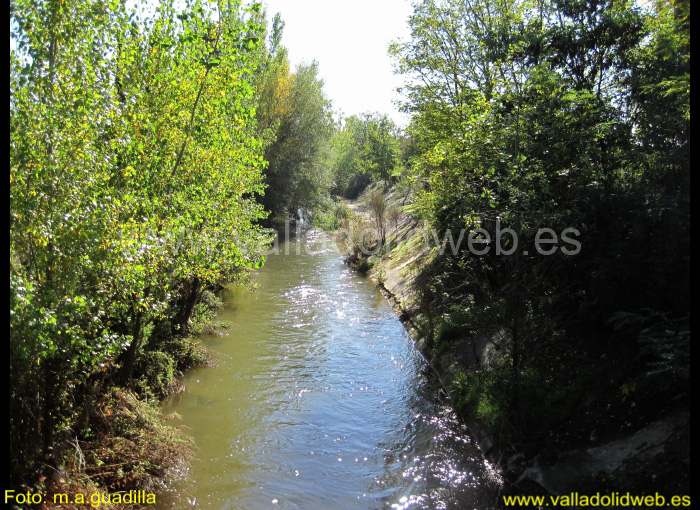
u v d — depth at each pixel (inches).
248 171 466.0
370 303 675.4
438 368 431.2
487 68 574.9
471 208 321.7
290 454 305.0
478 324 346.6
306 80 1261.1
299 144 1272.1
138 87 298.8
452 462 292.7
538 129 304.8
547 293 320.2
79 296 208.1
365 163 1923.0
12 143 187.9
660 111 296.0
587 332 311.3
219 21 312.7
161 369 363.6
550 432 269.4
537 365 312.8
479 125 335.0
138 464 256.1
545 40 396.8
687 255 243.3
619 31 369.1
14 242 194.5
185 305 451.2
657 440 219.0
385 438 326.0
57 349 201.8
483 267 353.1
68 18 222.1
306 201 1339.8
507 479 262.8
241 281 634.8
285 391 392.8
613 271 275.1
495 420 297.4
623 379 263.1
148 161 294.2
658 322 246.4
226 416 348.8
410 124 734.5
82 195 212.5
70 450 231.1
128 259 228.1
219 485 269.7
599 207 294.5
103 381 272.2
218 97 325.1
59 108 208.8
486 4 634.2
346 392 394.9
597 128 298.4
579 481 229.9
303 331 542.0
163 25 311.1
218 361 441.1
